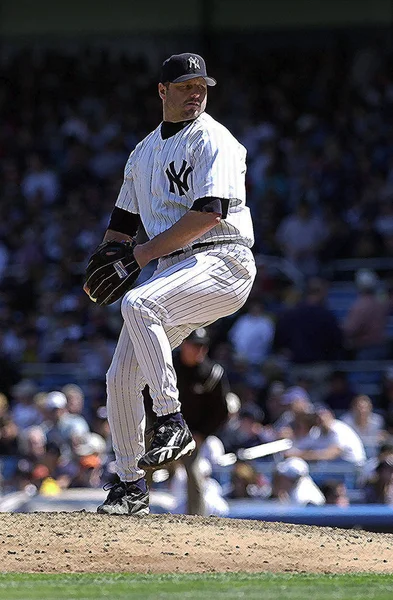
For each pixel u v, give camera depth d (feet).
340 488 115.65
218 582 46.16
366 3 263.70
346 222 195.72
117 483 63.10
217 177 57.16
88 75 266.98
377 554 55.67
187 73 58.39
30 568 50.42
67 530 56.24
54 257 203.51
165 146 59.31
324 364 153.99
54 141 248.32
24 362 173.88
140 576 48.21
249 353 159.63
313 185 208.64
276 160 217.15
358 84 254.68
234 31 269.23
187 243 57.52
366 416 132.98
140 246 58.85
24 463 130.31
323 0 264.93
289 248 189.67
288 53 265.54
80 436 130.21
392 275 184.14
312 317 155.33
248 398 136.05
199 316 58.95
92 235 204.54
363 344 161.68
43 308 185.16
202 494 91.81
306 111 245.45
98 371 166.81
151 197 60.59
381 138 227.81
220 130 58.23
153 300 57.47
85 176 231.09
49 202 224.74
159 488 123.24
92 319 176.14
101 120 252.21
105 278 59.57
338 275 187.32
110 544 53.88
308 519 100.73
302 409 123.03
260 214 203.21
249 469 119.96
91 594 42.47
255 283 176.65
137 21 271.90
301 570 51.60
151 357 57.62
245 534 57.36
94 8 272.31
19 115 258.98
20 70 269.03
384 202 197.06
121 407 61.46
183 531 57.06
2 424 140.46
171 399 58.23
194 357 89.92
